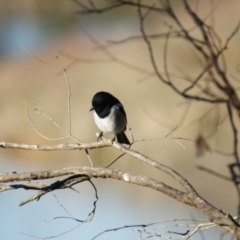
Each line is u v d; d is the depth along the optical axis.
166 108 18.70
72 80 22.36
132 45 22.84
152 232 6.62
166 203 15.37
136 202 15.46
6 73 25.61
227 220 5.65
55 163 19.05
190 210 14.41
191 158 16.61
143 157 6.23
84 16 29.16
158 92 19.45
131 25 27.11
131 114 19.48
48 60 25.56
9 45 30.28
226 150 15.23
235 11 17.97
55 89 22.33
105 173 6.18
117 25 27.67
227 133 15.12
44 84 23.17
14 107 22.44
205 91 7.25
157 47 20.64
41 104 21.84
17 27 32.56
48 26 31.42
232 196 15.35
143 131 18.47
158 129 18.14
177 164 16.77
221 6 18.45
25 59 26.88
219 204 15.38
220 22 17.67
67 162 18.73
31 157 19.50
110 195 15.77
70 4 18.95
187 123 17.53
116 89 20.89
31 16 33.34
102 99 9.53
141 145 17.80
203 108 17.48
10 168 18.58
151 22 20.25
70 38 28.00
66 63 24.52
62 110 20.88
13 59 27.67
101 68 22.22
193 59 18.55
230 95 6.20
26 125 21.12
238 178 5.96
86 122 20.03
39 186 6.37
